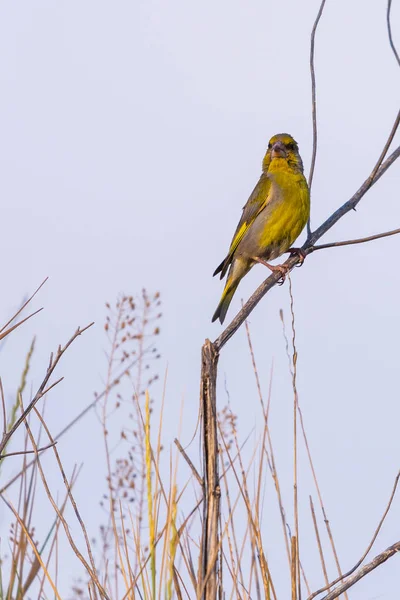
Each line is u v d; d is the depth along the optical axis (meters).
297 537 6.36
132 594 6.06
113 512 6.60
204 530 5.94
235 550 6.43
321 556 6.70
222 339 6.57
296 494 6.49
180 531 6.09
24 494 6.61
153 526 6.09
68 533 6.34
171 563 5.98
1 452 6.40
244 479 6.61
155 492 6.19
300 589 6.24
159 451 6.25
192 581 6.11
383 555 6.72
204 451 6.11
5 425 6.65
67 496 6.66
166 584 5.96
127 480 6.90
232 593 6.27
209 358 6.35
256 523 6.40
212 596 5.80
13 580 6.32
